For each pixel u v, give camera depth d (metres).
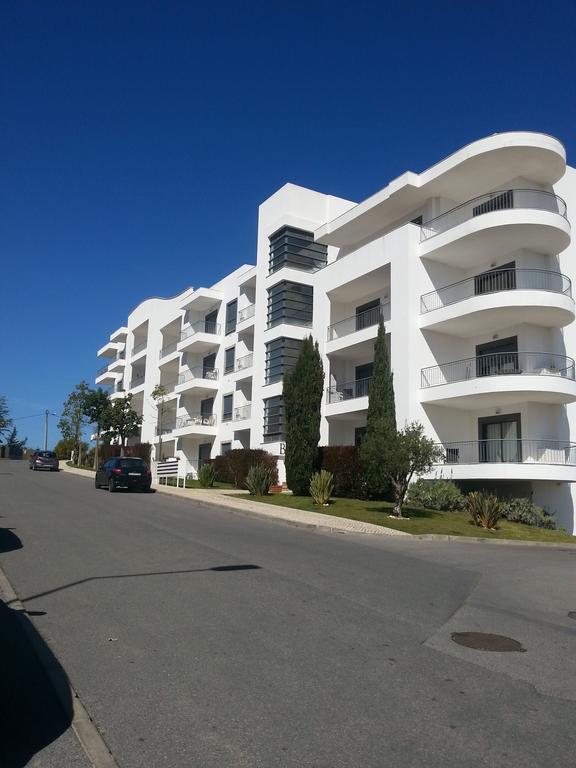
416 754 4.23
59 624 7.02
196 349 45.78
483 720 4.83
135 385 61.06
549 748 4.40
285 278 34.88
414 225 27.69
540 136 24.83
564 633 7.66
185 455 44.88
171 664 5.82
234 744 4.31
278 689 5.28
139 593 8.44
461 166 26.02
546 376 23.80
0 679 5.46
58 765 4.03
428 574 11.11
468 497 23.66
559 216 24.92
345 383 32.00
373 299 31.81
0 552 11.28
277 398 34.16
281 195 36.44
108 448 55.06
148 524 15.59
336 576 10.19
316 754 4.19
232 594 8.52
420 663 6.12
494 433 26.70
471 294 28.17
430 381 26.72
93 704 4.93
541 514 23.55
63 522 15.38
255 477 26.94
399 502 20.38
